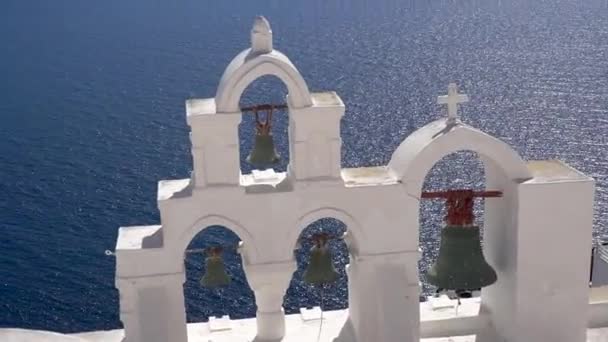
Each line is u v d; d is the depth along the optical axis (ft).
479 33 463.01
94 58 408.67
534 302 63.87
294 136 60.80
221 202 61.11
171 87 340.59
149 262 61.41
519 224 62.59
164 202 60.59
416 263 63.31
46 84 357.41
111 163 245.04
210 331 68.80
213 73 363.35
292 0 598.34
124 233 63.41
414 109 296.51
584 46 413.39
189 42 439.22
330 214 62.03
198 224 61.26
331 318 69.46
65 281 171.83
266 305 66.08
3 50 441.27
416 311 63.10
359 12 543.39
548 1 569.64
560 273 63.52
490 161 64.75
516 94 321.11
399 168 62.80
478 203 158.51
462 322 68.69
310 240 64.08
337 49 420.36
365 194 61.82
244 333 68.18
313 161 61.26
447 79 349.61
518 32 463.01
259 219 61.62
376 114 291.38
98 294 166.30
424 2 583.17
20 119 302.66
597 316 69.46
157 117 293.64
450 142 61.52
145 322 60.80
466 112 298.35
